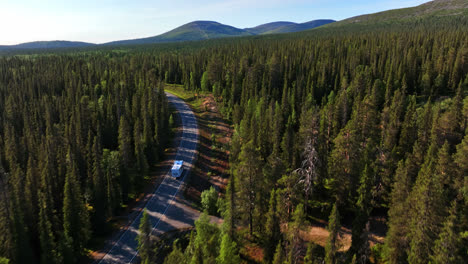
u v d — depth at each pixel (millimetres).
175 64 190625
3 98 138750
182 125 112250
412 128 67312
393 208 43594
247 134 75812
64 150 82938
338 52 156375
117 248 53219
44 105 118562
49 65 198875
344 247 46031
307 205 55406
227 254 38594
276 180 51688
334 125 76938
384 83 109188
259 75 132625
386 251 40094
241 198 47844
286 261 35875
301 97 111500
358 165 53125
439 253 32500
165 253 51688
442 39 143750
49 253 45781
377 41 168625
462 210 40125
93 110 112000
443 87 108625
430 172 41875
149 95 114000
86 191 61906
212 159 87250
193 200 67312
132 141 91688
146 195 69375
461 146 52469
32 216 51781
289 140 64312
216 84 136125
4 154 82750
